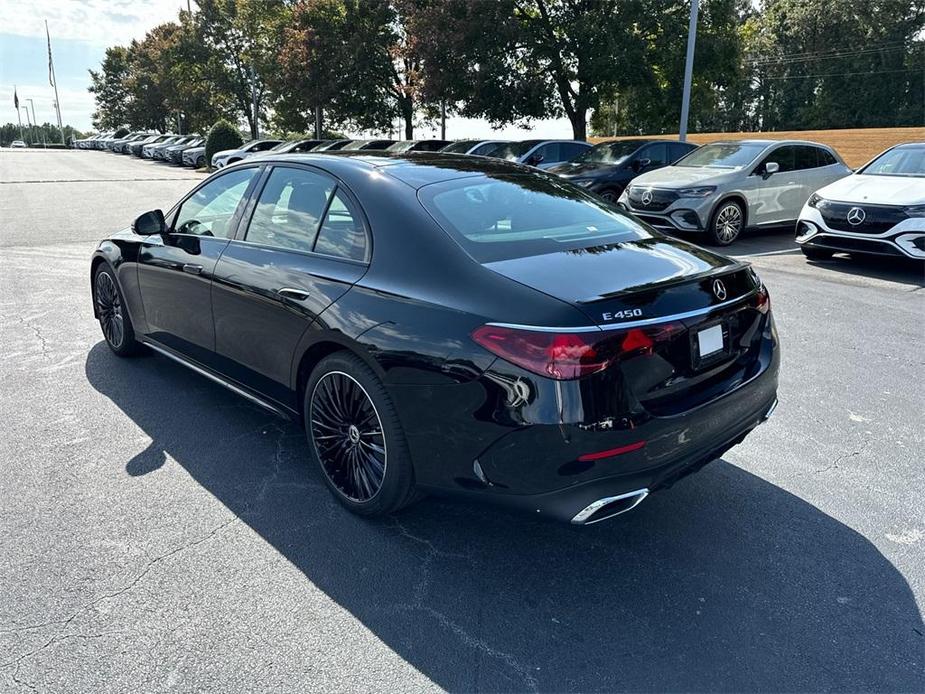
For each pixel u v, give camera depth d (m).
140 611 2.47
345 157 3.52
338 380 3.00
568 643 2.37
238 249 3.63
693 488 3.40
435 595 2.60
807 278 8.02
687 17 21.70
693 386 2.64
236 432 3.93
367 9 30.67
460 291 2.60
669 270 2.76
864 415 4.24
